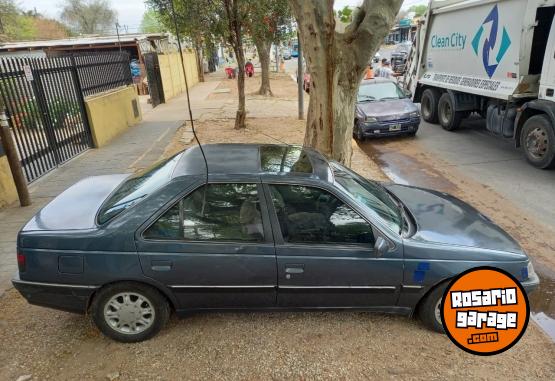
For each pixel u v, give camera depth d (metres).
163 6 11.58
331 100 5.77
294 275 3.39
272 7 14.11
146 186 3.57
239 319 3.86
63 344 3.54
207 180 3.37
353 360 3.39
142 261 3.29
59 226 3.41
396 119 10.78
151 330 3.51
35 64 8.30
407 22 48.50
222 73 39.88
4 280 4.50
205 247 3.32
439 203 4.35
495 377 3.24
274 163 3.69
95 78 11.09
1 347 3.50
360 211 3.44
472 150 10.02
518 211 6.45
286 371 3.27
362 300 3.56
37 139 8.13
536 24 8.31
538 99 8.31
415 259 3.43
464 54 10.83
